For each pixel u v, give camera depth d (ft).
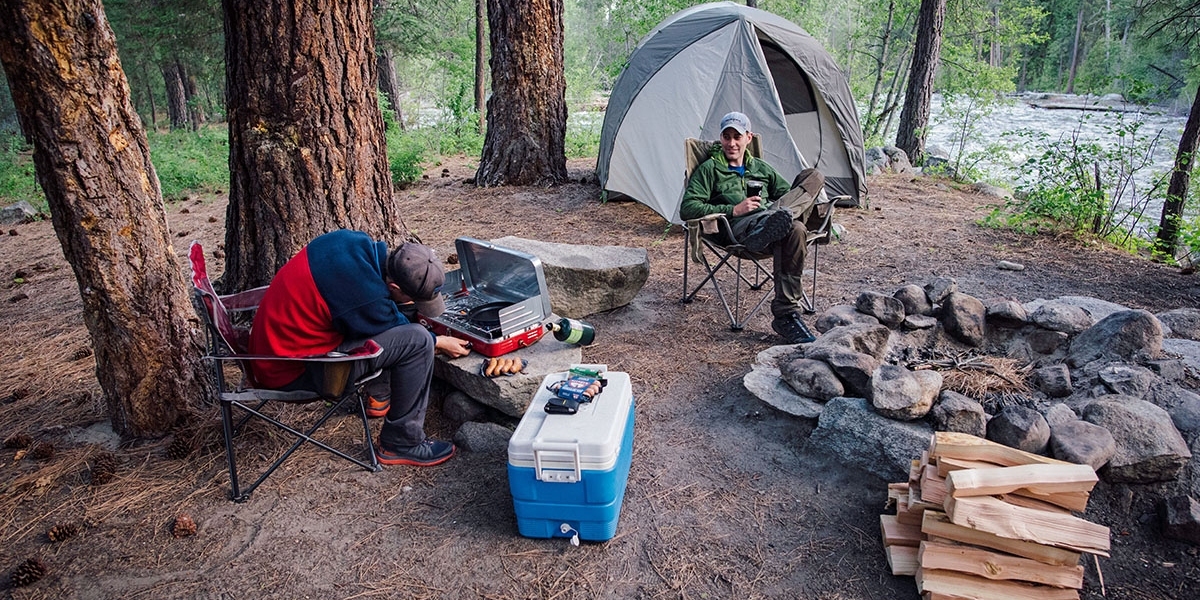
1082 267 18.48
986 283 17.13
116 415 10.55
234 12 12.37
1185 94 40.86
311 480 9.57
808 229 14.08
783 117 20.77
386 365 9.11
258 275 13.42
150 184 10.10
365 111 13.60
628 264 14.58
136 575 7.97
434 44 54.13
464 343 10.70
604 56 91.91
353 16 13.03
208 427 10.55
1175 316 11.96
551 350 10.82
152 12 48.67
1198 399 9.10
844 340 10.75
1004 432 8.50
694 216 14.30
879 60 44.50
